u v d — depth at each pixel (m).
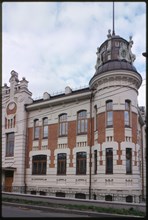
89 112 23.16
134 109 21.62
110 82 21.48
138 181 20.78
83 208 15.06
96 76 22.11
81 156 22.91
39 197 19.28
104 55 23.67
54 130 25.12
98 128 21.67
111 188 19.78
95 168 21.62
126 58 22.97
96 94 22.56
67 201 17.41
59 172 23.94
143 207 14.14
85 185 21.94
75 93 24.00
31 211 14.87
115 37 23.48
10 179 26.66
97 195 20.38
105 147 20.75
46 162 24.98
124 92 21.17
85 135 22.97
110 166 20.41
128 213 13.44
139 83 22.28
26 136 27.00
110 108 21.39
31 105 26.97
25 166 26.31
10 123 27.98
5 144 27.80
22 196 20.61
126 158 20.36
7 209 15.39
